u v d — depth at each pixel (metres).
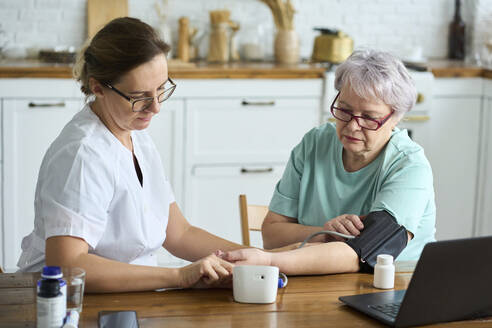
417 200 1.91
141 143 1.90
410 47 4.50
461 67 4.07
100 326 1.35
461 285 1.42
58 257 1.59
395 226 1.85
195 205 3.86
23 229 3.67
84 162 1.65
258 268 1.52
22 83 3.55
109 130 1.75
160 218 1.91
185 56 4.09
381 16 4.55
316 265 1.73
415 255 2.03
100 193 1.66
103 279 1.57
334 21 4.50
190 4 4.28
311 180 2.18
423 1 4.59
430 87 3.96
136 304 1.50
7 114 3.56
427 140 4.04
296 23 4.46
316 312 1.48
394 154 2.00
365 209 2.07
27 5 4.11
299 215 2.20
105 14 4.12
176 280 1.60
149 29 1.66
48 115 3.61
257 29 4.31
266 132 3.87
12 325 1.34
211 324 1.39
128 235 1.77
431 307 1.40
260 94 3.81
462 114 4.11
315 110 3.90
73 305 1.37
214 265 1.61
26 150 3.61
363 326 1.40
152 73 1.64
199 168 3.82
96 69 1.65
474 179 4.20
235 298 1.54
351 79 1.89
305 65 4.08
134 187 1.77
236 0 4.34
